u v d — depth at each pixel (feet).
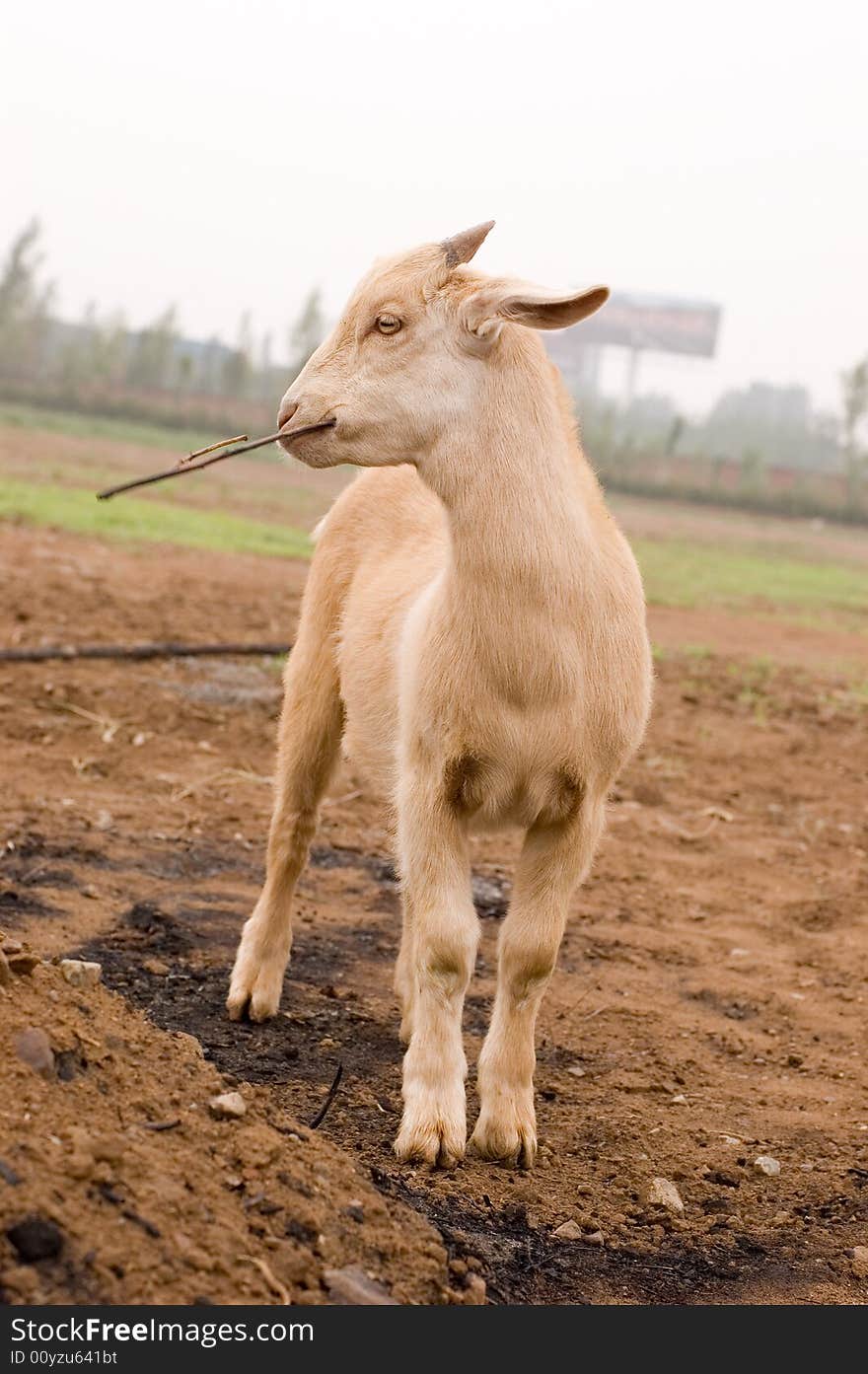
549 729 13.78
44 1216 9.93
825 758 35.19
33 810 23.44
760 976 20.70
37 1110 11.05
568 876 14.37
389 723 16.15
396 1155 13.89
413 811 14.21
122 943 18.54
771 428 335.26
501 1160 14.33
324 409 13.99
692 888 24.50
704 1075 17.29
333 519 18.28
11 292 213.05
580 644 13.80
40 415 161.79
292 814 17.61
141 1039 12.86
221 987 17.71
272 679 34.94
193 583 48.49
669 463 197.67
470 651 13.75
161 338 212.84
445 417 13.84
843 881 25.55
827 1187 14.83
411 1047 14.25
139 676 33.37
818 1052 18.30
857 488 192.54
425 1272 11.50
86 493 74.84
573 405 14.84
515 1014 14.48
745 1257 13.41
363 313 14.01
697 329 302.04
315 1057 16.22
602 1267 12.82
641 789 30.09
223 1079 12.95
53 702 29.99
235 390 213.87
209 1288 10.16
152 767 27.07
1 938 12.85
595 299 13.17
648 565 83.35
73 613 39.68
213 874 21.91
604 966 20.52
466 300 13.75
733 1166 15.06
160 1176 10.87
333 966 19.17
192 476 104.83
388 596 16.57
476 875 23.94
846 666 51.57
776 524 163.94
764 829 28.66
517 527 13.64
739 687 43.37
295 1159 11.96
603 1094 16.49
